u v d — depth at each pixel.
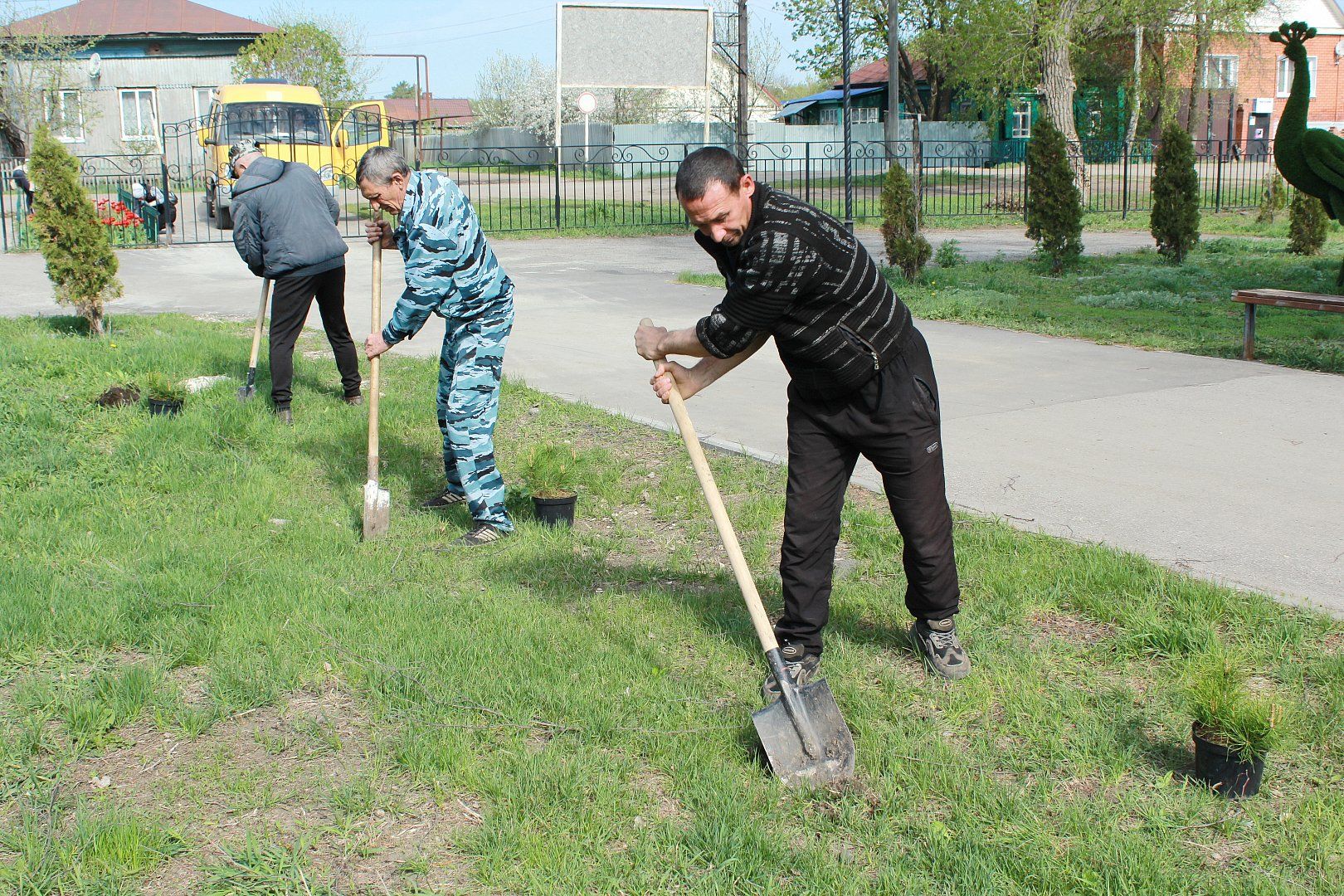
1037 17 26.75
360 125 27.69
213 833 3.03
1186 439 6.76
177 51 37.91
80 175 10.05
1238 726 3.08
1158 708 3.62
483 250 5.07
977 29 28.23
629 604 4.46
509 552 5.12
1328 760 3.31
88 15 38.22
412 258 4.95
